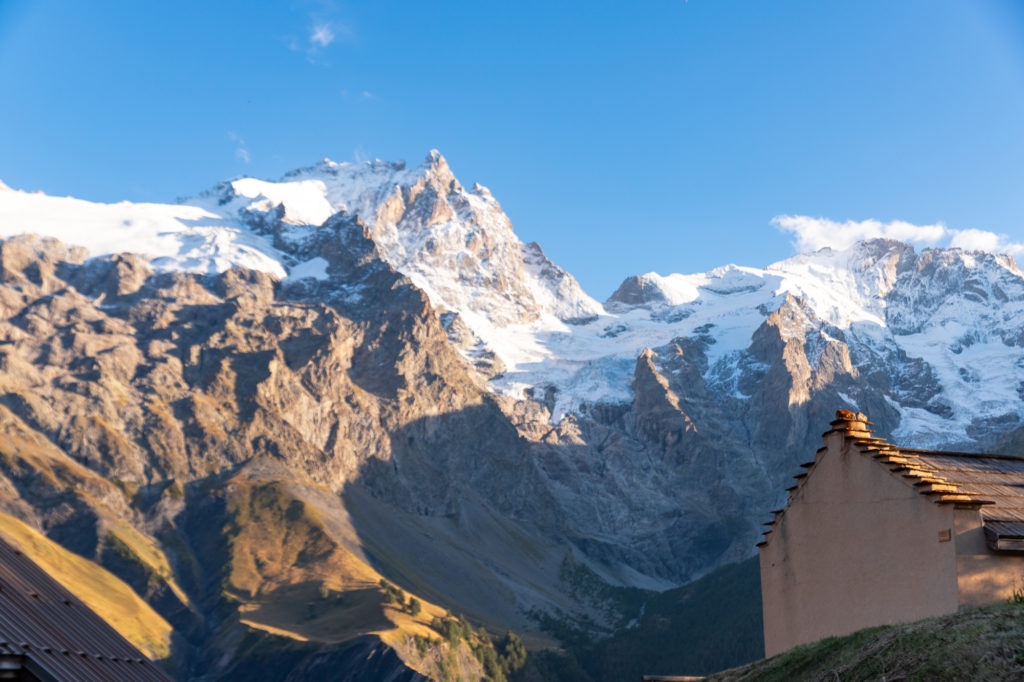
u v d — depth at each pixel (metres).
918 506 29.17
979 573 27.66
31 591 22.56
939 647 23.05
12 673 18.38
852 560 31.45
